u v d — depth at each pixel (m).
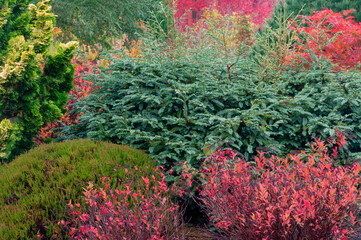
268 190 2.84
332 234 2.71
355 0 10.11
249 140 4.53
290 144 4.82
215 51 5.82
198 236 3.67
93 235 2.67
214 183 3.06
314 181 2.87
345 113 5.04
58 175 3.53
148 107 4.88
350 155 4.24
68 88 5.62
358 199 2.78
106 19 11.29
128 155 3.97
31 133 5.21
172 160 4.41
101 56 5.71
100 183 3.46
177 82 4.84
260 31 10.90
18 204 3.26
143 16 12.27
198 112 4.80
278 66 5.81
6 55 4.92
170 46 5.71
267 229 2.76
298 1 11.11
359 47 6.96
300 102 4.89
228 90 4.79
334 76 5.34
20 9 5.38
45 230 3.04
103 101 5.27
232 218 2.95
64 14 11.38
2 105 4.91
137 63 5.29
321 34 5.93
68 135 5.62
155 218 2.92
